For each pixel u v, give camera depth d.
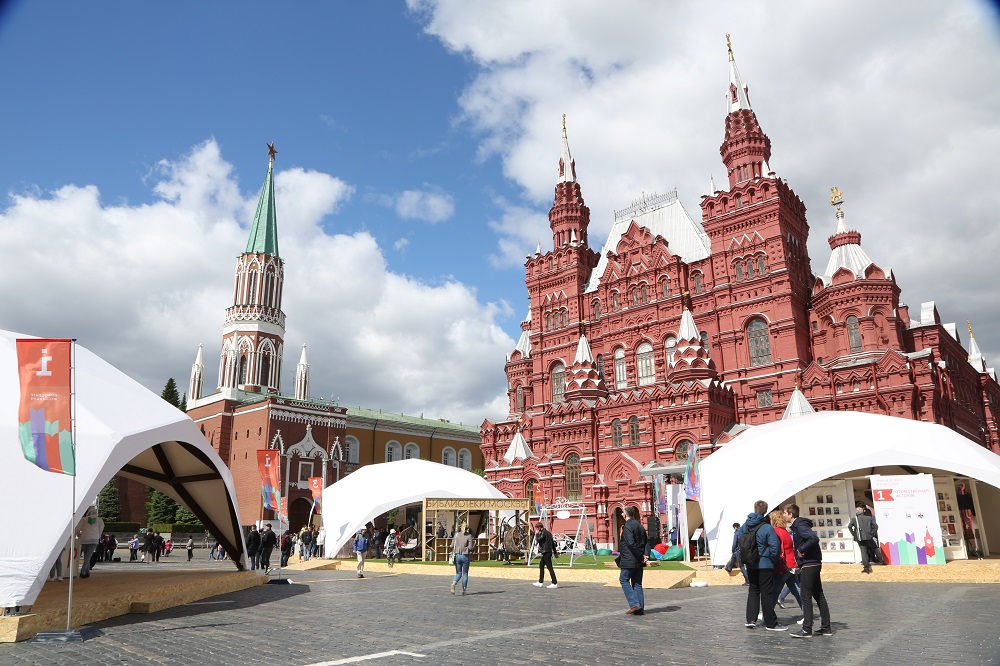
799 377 52.12
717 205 61.22
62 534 14.35
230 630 13.97
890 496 24.92
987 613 14.66
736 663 10.12
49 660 10.97
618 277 66.38
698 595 20.48
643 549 16.23
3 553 13.57
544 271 73.69
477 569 31.45
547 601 19.25
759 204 58.12
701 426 51.75
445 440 101.81
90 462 15.61
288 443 77.38
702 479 29.28
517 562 36.66
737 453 28.83
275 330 90.31
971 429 60.00
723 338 57.75
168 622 15.23
